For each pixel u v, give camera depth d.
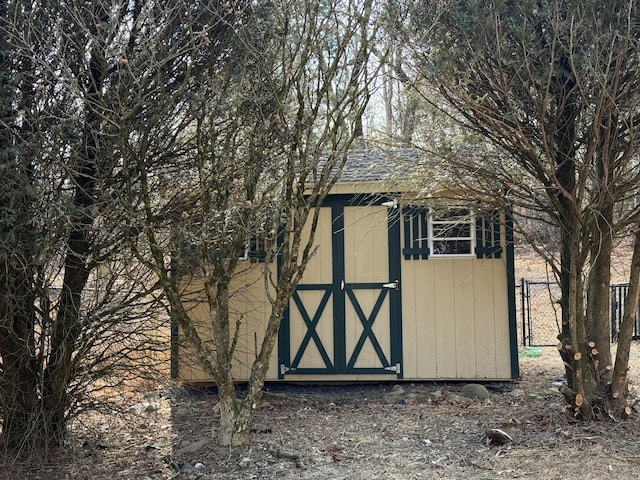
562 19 4.86
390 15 5.36
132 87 4.91
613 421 5.78
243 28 5.05
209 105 5.24
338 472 4.90
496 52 5.04
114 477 5.11
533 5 4.71
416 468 4.95
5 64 4.73
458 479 4.68
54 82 4.84
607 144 5.15
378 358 8.51
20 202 4.66
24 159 4.63
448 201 7.59
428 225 8.52
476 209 7.07
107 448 5.92
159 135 5.45
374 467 5.00
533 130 5.63
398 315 8.51
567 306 6.11
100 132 4.77
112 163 5.25
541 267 18.19
